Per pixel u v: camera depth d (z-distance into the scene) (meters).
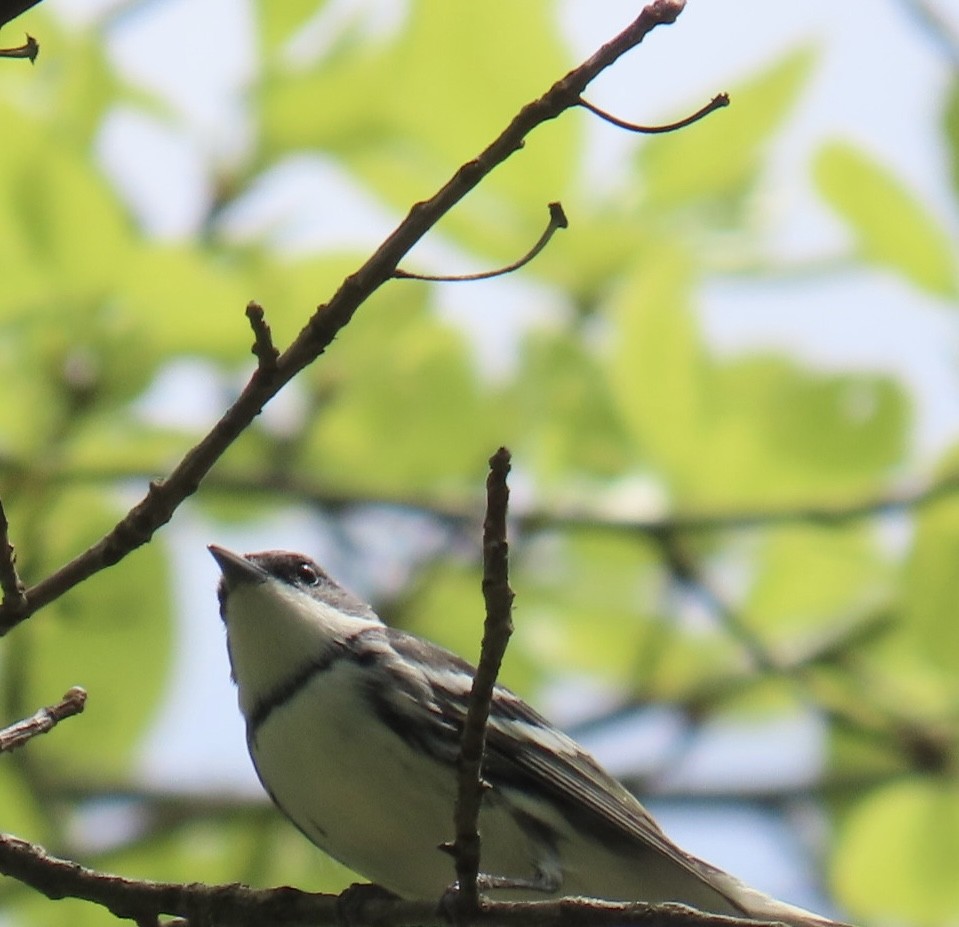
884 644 11.45
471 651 12.02
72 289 9.32
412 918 7.40
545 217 10.45
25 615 6.82
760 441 10.80
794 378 10.86
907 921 10.80
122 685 10.23
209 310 9.52
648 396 10.66
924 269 10.38
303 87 10.18
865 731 11.31
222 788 11.91
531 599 12.02
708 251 10.77
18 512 9.96
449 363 11.34
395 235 6.71
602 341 11.16
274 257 10.17
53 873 7.54
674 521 10.93
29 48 6.35
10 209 9.27
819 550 11.59
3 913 10.10
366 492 11.32
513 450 11.33
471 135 10.12
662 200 10.59
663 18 6.58
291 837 11.81
